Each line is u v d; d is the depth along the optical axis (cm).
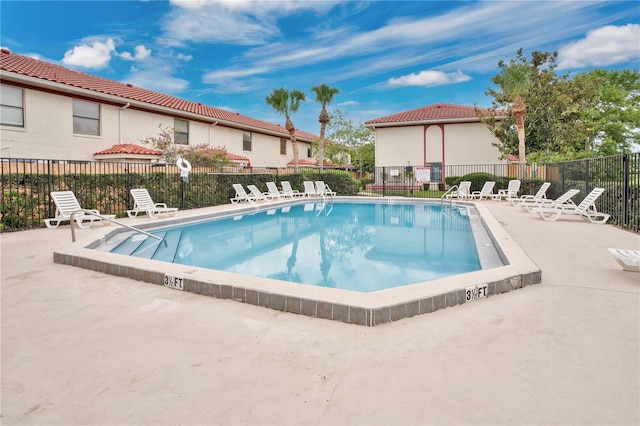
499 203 1598
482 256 609
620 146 3394
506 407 194
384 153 2678
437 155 2559
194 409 197
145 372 235
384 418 187
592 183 1037
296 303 335
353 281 529
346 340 279
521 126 1945
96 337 288
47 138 1356
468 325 303
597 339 272
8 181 875
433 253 717
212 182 1501
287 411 194
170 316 331
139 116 1709
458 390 210
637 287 398
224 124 2238
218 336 288
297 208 1572
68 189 1002
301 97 2456
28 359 254
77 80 1505
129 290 409
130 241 830
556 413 188
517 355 250
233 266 623
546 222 943
